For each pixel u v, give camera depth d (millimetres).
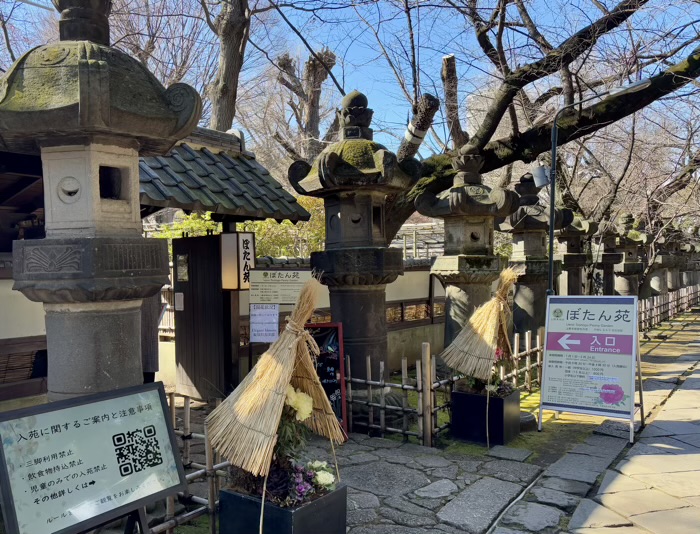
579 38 7586
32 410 2504
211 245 7117
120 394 2857
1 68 9500
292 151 11031
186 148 6398
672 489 4410
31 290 3209
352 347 6211
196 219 9188
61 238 3186
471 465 4973
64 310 3289
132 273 3318
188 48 13086
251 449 2996
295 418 3271
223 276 6906
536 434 5922
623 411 5609
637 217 14125
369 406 5910
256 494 3207
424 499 4262
